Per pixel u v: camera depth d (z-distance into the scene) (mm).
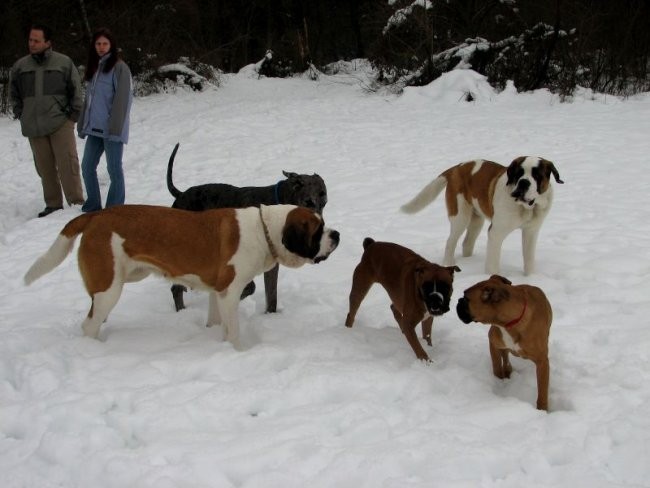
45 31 8781
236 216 4676
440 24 22141
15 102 9062
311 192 5879
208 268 4629
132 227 4574
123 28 23281
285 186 5914
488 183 5984
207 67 24672
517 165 5641
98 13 23469
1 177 11523
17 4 22281
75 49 22938
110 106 8516
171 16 26859
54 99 8875
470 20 22281
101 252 4570
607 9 20297
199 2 30875
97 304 4656
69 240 4699
